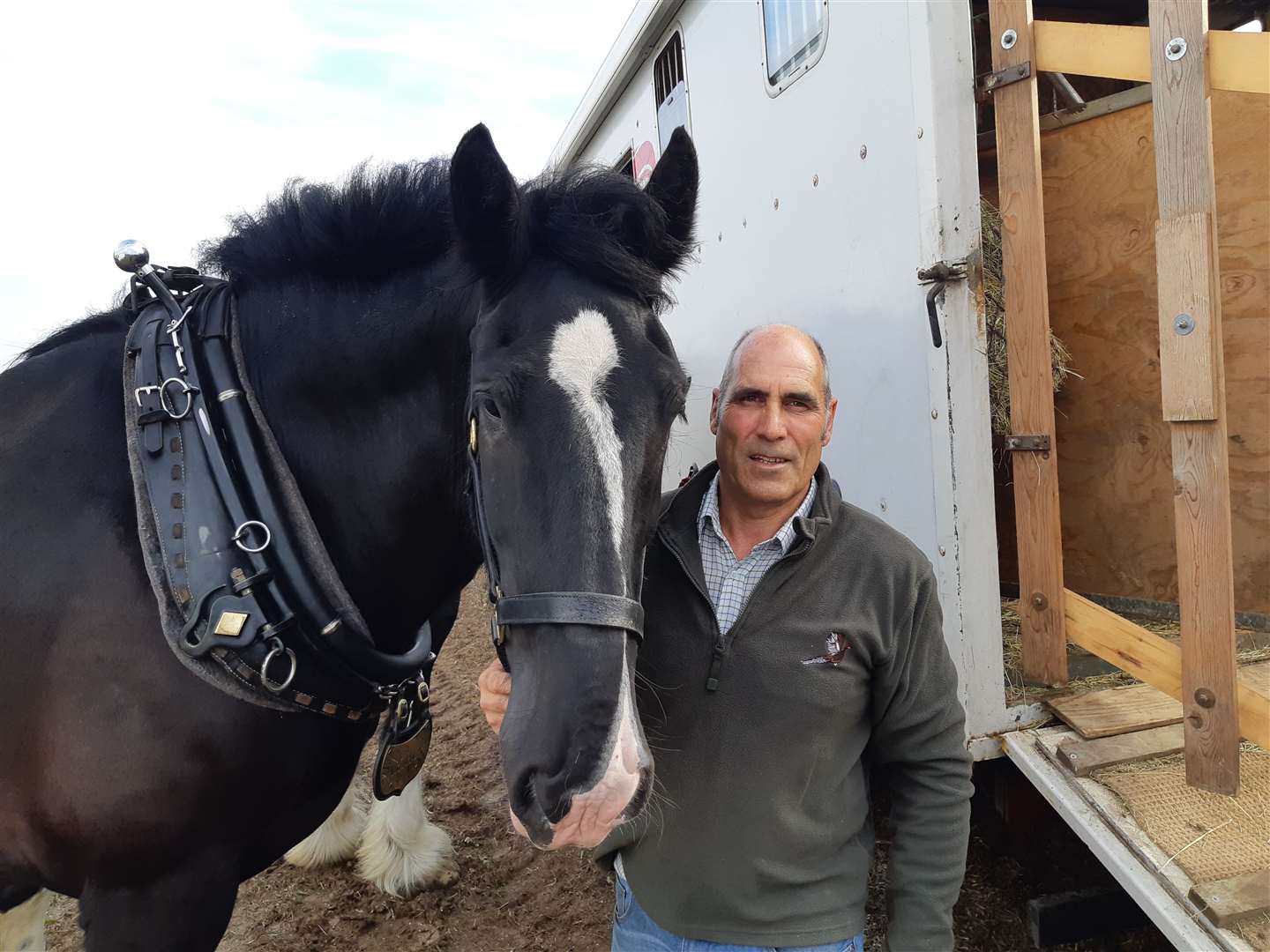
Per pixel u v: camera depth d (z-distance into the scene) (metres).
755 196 2.67
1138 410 2.46
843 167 2.12
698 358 3.31
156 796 1.21
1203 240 1.46
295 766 1.33
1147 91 2.31
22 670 1.21
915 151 1.80
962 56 1.75
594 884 2.44
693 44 3.09
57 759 1.20
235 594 1.20
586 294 1.17
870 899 2.24
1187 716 1.59
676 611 1.37
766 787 1.31
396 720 1.47
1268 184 2.25
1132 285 2.42
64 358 1.41
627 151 4.07
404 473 1.39
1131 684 1.99
